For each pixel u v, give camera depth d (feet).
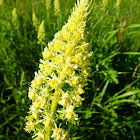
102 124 0.44
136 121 0.44
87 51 0.21
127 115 0.48
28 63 0.53
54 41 0.21
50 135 0.22
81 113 0.42
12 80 0.49
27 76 0.50
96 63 0.49
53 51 0.21
